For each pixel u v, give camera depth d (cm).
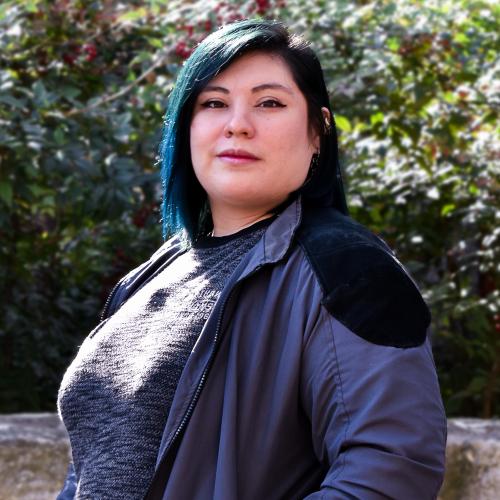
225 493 159
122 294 207
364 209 625
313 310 162
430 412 156
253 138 182
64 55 540
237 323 168
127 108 525
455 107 559
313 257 168
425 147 584
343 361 158
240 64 184
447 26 554
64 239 654
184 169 203
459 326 640
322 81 190
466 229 617
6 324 613
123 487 168
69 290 656
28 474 390
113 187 504
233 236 187
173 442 164
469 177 578
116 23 550
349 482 152
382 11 539
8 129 475
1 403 612
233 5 503
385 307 161
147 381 172
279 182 184
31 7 513
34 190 520
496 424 441
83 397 182
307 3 521
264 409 164
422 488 153
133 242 639
